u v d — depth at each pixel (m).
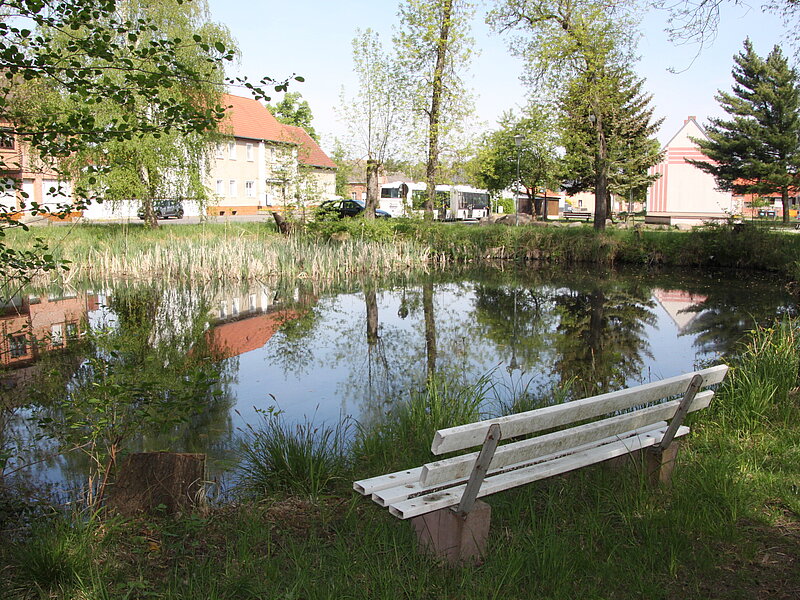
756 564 3.22
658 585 3.02
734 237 25.08
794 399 5.78
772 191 43.41
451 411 5.95
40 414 7.06
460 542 3.23
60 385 8.25
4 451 5.70
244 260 21.61
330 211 26.77
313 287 20.08
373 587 3.02
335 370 9.66
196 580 3.17
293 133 26.92
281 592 3.03
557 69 24.91
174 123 5.18
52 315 14.68
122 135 5.04
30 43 4.64
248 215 46.38
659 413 4.02
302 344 11.77
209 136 25.09
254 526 3.78
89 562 3.32
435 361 10.25
